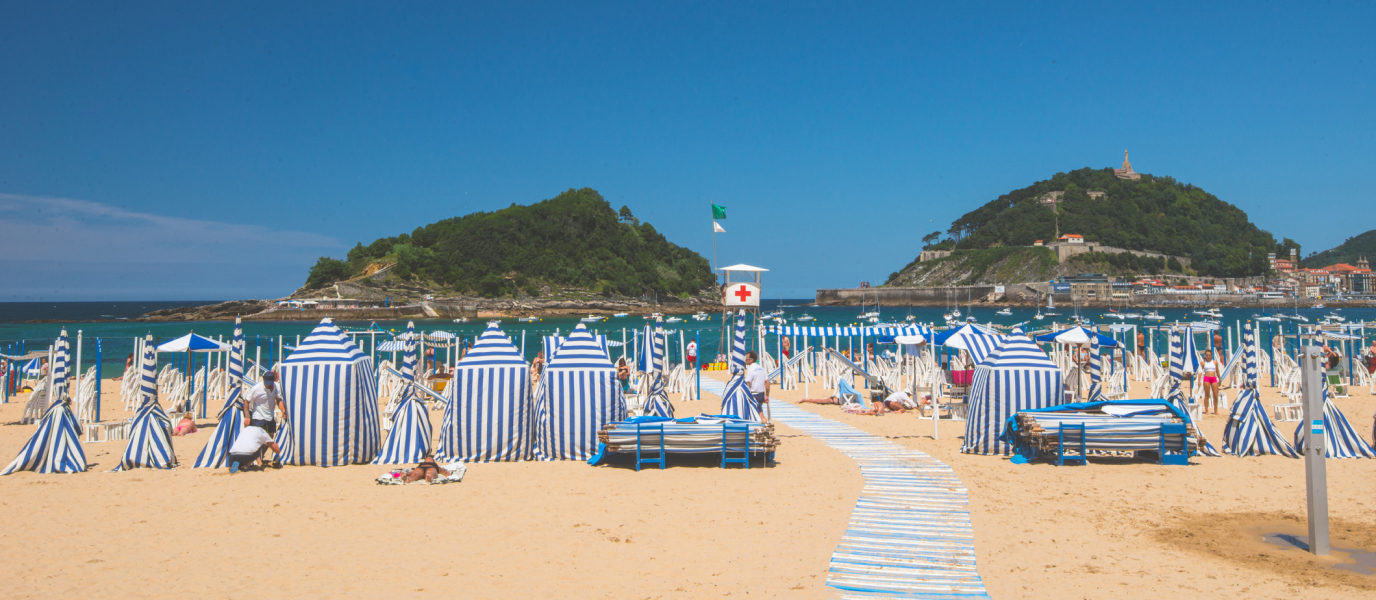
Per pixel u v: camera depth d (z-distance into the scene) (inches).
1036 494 293.6
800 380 795.4
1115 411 364.8
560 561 215.2
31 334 2223.2
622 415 373.4
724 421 369.4
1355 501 279.6
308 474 329.1
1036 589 192.9
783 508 273.7
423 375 693.3
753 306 678.5
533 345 1866.4
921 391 580.7
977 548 226.8
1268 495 289.4
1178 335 480.1
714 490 301.7
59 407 341.4
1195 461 352.2
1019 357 377.1
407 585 195.3
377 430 362.6
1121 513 265.9
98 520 255.9
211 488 302.7
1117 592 190.7
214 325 3164.4
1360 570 206.8
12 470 331.0
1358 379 705.6
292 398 343.6
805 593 190.4
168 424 355.6
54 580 197.5
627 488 305.3
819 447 401.1
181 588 192.4
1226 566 210.2
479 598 186.5
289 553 221.6
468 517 261.3
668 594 189.6
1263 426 366.6
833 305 6633.9
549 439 364.2
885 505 277.4
